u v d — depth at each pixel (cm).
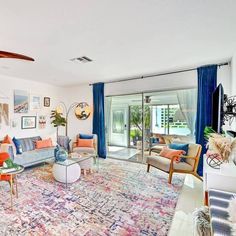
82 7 160
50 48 257
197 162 327
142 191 293
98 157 511
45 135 518
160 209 238
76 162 334
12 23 186
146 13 171
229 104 278
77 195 274
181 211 234
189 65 353
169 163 334
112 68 369
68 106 598
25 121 475
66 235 184
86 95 555
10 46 247
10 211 227
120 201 258
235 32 212
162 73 414
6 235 182
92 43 241
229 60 324
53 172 327
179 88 404
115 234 187
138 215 223
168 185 319
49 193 280
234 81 290
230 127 322
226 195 174
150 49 265
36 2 152
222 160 217
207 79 352
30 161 396
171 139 441
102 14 172
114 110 546
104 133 519
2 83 427
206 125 350
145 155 481
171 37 225
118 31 208
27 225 199
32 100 495
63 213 224
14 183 305
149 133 475
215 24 193
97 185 314
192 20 185
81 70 383
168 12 170
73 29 201
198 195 280
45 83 529
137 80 463
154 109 466
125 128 527
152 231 193
